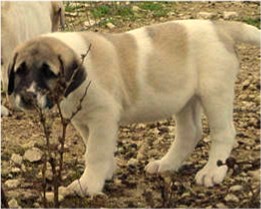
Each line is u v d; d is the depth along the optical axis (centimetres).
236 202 602
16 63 585
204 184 637
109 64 613
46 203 578
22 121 816
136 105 633
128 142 752
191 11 1273
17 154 731
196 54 645
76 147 744
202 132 734
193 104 671
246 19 1183
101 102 608
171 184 627
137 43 635
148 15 1251
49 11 915
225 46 647
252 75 935
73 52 590
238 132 758
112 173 657
